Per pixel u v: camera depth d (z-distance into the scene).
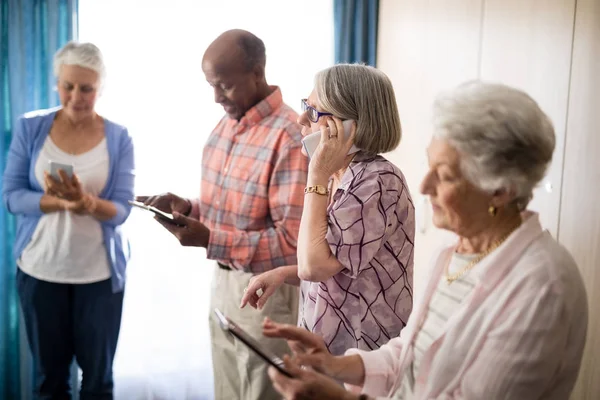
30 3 2.89
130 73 3.13
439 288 1.33
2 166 2.94
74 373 3.11
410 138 3.14
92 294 2.66
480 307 1.19
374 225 1.61
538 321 1.12
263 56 2.34
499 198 1.18
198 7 3.18
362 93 1.68
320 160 1.66
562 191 2.26
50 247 2.58
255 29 3.26
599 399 2.15
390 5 3.29
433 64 2.94
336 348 1.70
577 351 1.15
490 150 1.13
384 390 1.42
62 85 2.54
